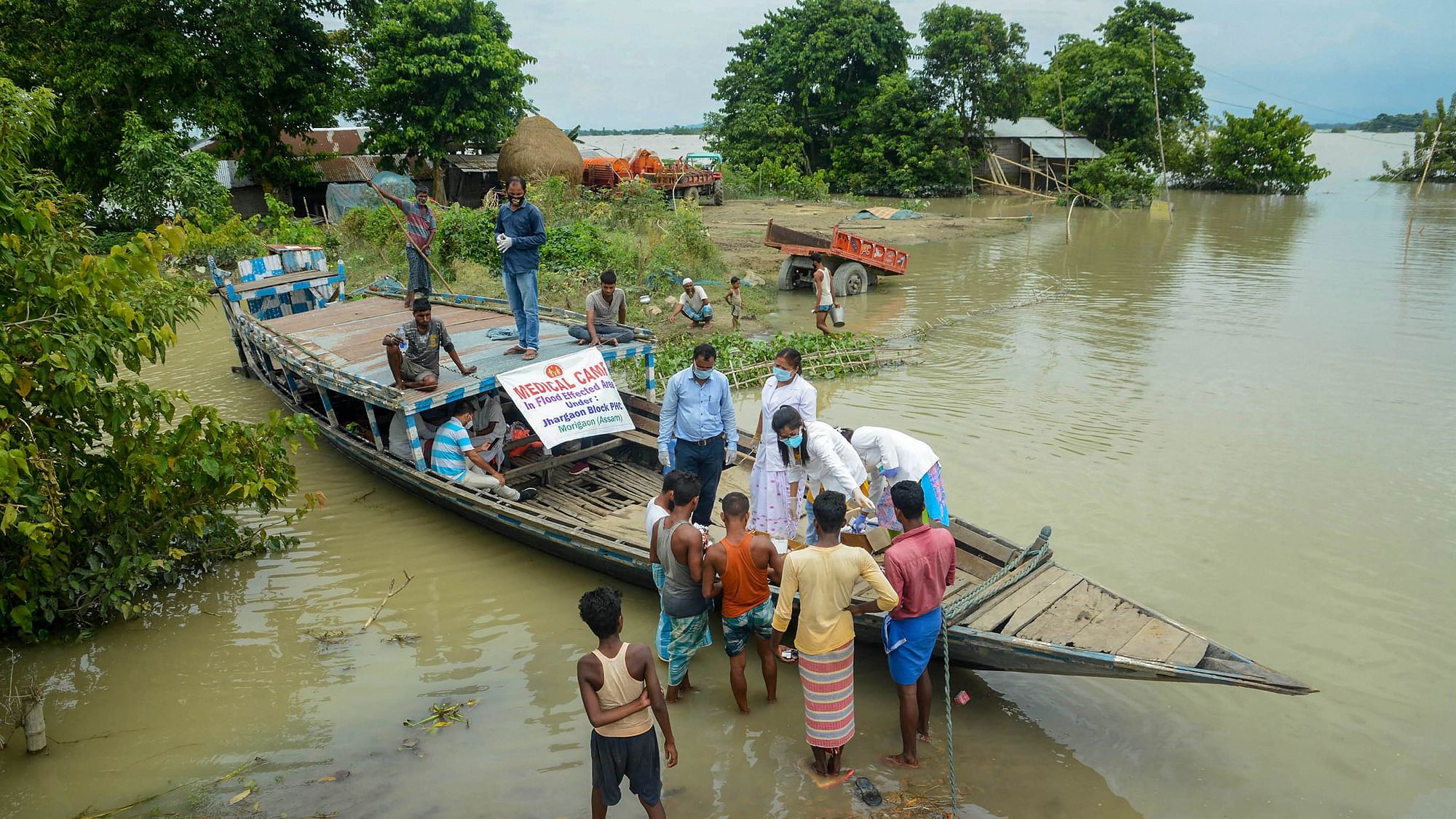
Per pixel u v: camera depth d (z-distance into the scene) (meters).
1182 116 49.06
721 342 13.58
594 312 9.40
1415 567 7.07
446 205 31.25
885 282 21.64
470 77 30.50
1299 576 6.95
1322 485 8.70
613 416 8.83
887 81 46.44
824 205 41.91
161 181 24.34
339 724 5.55
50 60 26.56
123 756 5.27
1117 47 48.19
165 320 6.68
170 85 26.36
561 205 23.73
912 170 46.88
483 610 6.93
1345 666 5.81
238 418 11.45
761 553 5.25
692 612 5.46
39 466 5.67
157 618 6.83
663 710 4.35
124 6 24.81
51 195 6.68
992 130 48.12
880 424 10.79
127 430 6.42
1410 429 10.22
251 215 30.69
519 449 9.04
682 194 38.28
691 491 5.39
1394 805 4.65
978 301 18.89
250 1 25.92
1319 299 17.97
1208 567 7.11
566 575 7.49
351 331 10.93
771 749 5.26
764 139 49.69
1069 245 27.86
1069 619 5.36
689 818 4.68
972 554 6.56
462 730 5.48
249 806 4.83
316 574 7.52
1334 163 76.19
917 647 4.87
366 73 31.14
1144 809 4.67
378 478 9.62
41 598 6.33
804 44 48.81
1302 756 5.04
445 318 11.34
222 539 7.62
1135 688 5.77
